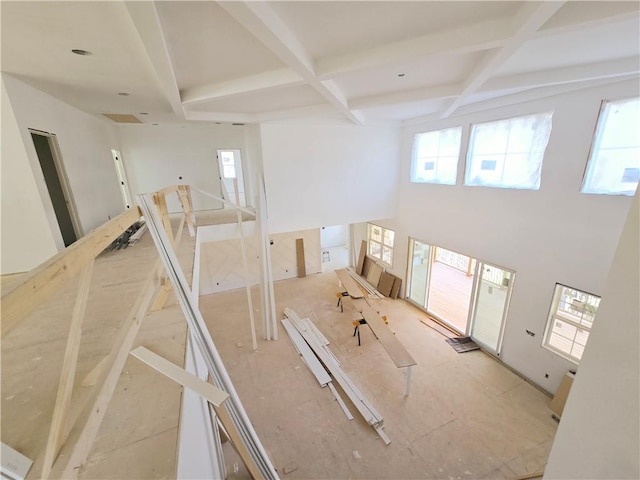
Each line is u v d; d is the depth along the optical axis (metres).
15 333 2.03
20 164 3.10
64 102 4.03
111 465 1.20
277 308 7.38
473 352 5.44
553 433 3.79
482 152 4.98
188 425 1.69
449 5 1.81
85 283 1.06
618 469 1.25
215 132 7.85
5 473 0.96
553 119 3.86
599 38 2.36
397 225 7.36
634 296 1.18
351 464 3.46
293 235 9.09
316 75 2.68
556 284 4.10
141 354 1.54
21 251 3.24
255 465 2.12
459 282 8.69
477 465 3.42
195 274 3.49
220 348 5.81
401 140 6.77
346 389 4.53
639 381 1.17
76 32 2.04
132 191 7.23
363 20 1.96
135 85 3.34
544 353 4.37
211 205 8.26
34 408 1.33
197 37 2.14
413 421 4.01
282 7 1.76
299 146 5.82
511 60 2.91
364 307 6.31
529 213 4.31
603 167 3.46
